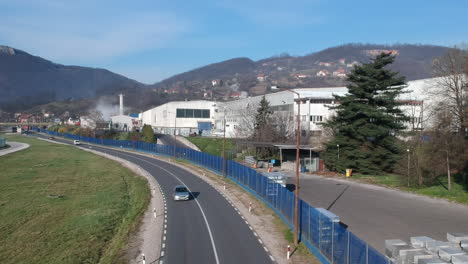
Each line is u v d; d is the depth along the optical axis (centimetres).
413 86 7675
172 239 2839
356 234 2808
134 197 4719
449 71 5069
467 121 4381
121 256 2502
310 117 8281
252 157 7375
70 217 3772
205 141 10931
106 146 12756
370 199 4044
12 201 4534
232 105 12294
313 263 2366
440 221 3167
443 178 4769
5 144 12088
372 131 5562
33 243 3009
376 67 5756
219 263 2356
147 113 16975
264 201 4094
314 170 6341
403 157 5031
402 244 1998
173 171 6912
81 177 6431
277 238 2862
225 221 3359
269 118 8300
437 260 1731
